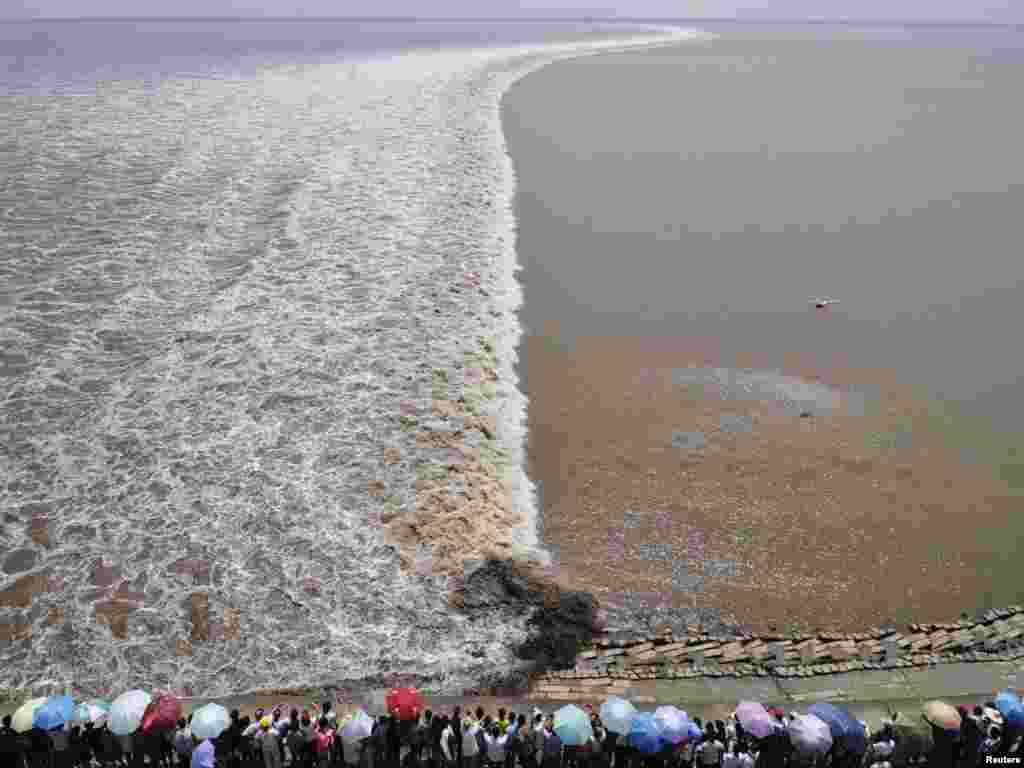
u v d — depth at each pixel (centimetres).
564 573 1534
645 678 1299
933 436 1956
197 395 2034
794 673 1307
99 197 3303
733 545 1619
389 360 2208
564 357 2272
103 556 1559
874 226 3278
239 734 1086
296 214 3241
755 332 2431
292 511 1673
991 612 1466
